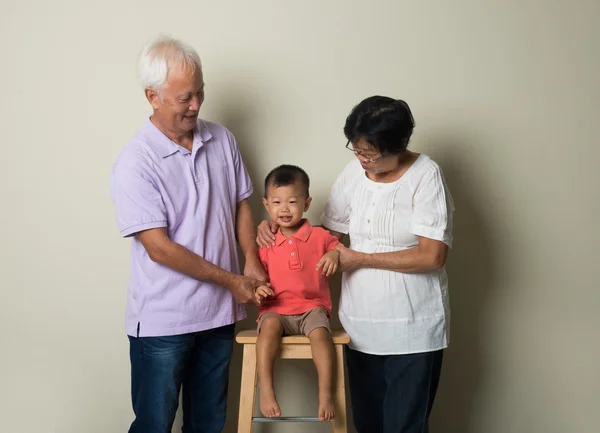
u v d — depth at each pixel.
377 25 2.35
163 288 1.91
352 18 2.35
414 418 1.94
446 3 2.35
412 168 1.92
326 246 2.06
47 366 2.43
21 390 2.44
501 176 2.42
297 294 2.02
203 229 1.95
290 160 2.39
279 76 2.36
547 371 2.48
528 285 2.46
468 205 2.43
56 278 2.41
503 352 2.48
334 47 2.35
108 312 2.41
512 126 2.40
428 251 1.87
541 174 2.42
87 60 2.35
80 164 2.37
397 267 1.89
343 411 1.92
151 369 1.92
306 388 2.46
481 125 2.40
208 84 2.36
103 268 2.40
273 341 1.91
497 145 2.40
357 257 1.91
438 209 1.88
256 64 2.35
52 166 2.38
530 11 2.37
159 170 1.90
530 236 2.45
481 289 2.46
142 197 1.85
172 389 1.93
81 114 2.36
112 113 2.36
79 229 2.39
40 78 2.35
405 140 1.81
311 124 2.38
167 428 1.94
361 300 1.96
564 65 2.39
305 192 2.03
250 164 2.39
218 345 2.06
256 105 2.37
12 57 2.35
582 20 2.38
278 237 2.05
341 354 1.94
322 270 1.92
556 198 2.43
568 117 2.40
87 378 2.43
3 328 2.42
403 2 2.35
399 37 2.36
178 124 1.88
